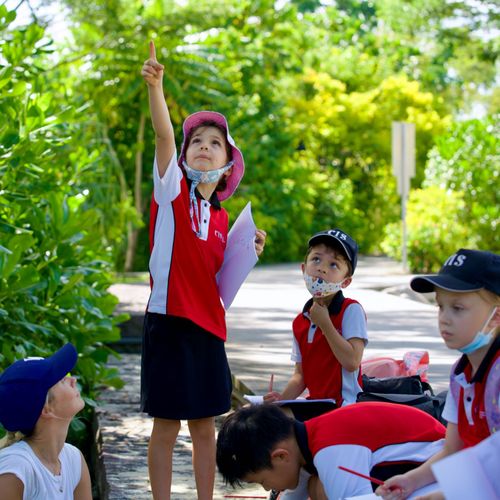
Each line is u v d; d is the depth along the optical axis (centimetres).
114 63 2005
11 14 630
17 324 596
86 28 1933
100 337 684
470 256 293
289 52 2730
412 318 1041
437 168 1956
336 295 427
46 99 637
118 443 566
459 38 2725
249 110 2586
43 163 658
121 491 458
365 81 3606
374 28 5075
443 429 343
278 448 329
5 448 340
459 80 4534
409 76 4275
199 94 2166
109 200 1206
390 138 3306
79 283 682
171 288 400
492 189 1850
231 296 423
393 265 2097
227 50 2369
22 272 573
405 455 329
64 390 345
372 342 845
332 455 325
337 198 3144
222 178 440
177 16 1925
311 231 2959
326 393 422
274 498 388
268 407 342
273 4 2411
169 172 400
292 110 3103
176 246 403
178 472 489
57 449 346
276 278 1764
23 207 639
